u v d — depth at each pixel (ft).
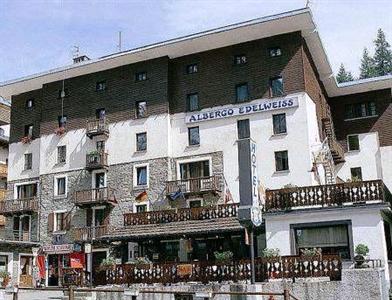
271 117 121.19
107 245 128.57
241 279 80.23
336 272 72.79
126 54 134.82
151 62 136.46
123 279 89.81
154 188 128.77
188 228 101.14
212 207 103.60
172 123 132.16
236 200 120.16
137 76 138.31
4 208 149.28
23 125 156.66
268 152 119.55
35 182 149.79
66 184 142.00
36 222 144.87
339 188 82.28
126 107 137.59
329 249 80.94
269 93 122.42
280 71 122.31
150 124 133.08
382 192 79.56
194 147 127.75
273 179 117.60
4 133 193.98
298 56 121.19
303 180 114.73
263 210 84.99
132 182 132.26
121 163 134.92
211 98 128.77
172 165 129.49
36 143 152.87
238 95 126.72
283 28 121.49
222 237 101.91
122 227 115.03
